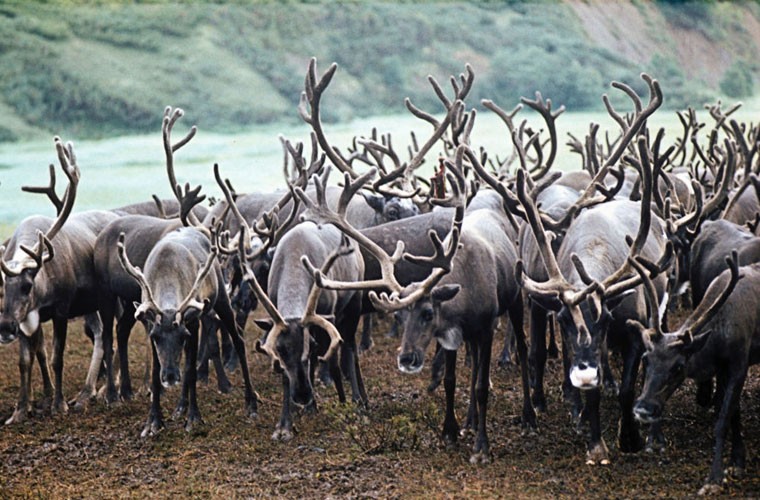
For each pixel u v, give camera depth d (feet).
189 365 47.16
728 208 55.26
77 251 53.06
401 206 59.57
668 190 54.80
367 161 67.87
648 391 35.70
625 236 41.86
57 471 42.73
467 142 58.13
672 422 43.50
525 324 64.13
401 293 40.37
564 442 42.32
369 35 245.04
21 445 46.39
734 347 36.19
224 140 183.62
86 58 215.51
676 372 35.81
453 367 41.81
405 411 47.98
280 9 250.57
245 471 41.32
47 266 50.70
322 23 246.27
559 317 37.78
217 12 244.01
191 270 46.93
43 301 50.31
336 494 38.22
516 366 55.26
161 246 47.37
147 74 214.48
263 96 214.69
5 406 53.26
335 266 47.62
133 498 38.88
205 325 53.42
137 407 51.67
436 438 43.68
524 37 248.52
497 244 45.03
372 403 50.01
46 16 231.09
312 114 53.62
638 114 50.65
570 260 41.47
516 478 38.52
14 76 205.46
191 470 41.86
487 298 41.73
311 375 49.19
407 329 39.70
